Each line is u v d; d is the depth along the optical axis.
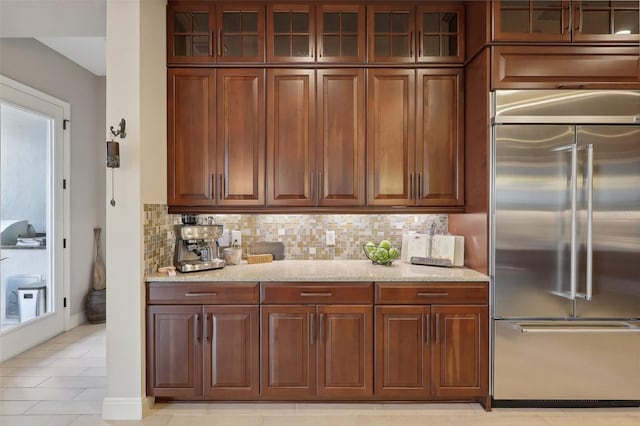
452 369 2.36
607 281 2.30
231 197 2.65
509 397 2.33
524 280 2.31
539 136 2.30
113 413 2.29
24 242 3.39
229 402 2.49
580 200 2.29
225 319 2.37
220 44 2.63
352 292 2.37
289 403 2.47
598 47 2.36
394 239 3.03
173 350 2.37
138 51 2.29
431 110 2.65
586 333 2.30
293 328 2.37
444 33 2.66
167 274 2.42
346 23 2.67
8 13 2.51
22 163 3.36
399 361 2.36
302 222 3.03
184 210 2.65
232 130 2.65
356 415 2.33
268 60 2.63
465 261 2.69
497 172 2.29
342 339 2.37
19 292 3.34
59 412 2.35
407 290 2.36
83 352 3.32
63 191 3.83
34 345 3.45
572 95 2.31
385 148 2.65
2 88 3.09
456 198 2.65
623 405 2.41
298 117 2.65
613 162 2.30
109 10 2.29
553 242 2.30
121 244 2.30
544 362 2.32
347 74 2.65
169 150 2.64
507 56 2.33
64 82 3.85
